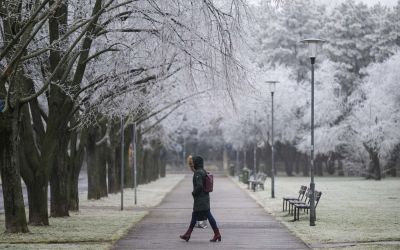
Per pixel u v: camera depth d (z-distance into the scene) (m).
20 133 25.58
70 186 34.78
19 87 22.50
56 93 25.36
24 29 19.69
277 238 22.70
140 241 21.83
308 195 30.14
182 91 44.59
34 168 25.94
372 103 83.44
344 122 94.19
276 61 121.62
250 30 24.97
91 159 44.56
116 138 53.84
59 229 24.95
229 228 26.41
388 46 110.12
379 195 50.97
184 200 46.97
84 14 26.61
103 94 29.20
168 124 77.75
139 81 28.97
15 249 19.20
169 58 26.47
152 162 89.06
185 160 143.38
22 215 23.31
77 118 32.69
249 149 114.69
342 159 107.12
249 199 47.88
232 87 23.36
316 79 98.12
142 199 47.06
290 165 111.69
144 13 23.80
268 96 97.94
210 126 106.12
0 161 22.94
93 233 23.70
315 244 20.64
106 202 43.09
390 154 87.00
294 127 100.94
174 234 24.11
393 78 80.69
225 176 111.88
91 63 30.44
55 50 24.23
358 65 116.38
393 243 20.73
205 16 21.91
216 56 23.12
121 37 26.33
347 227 25.97
